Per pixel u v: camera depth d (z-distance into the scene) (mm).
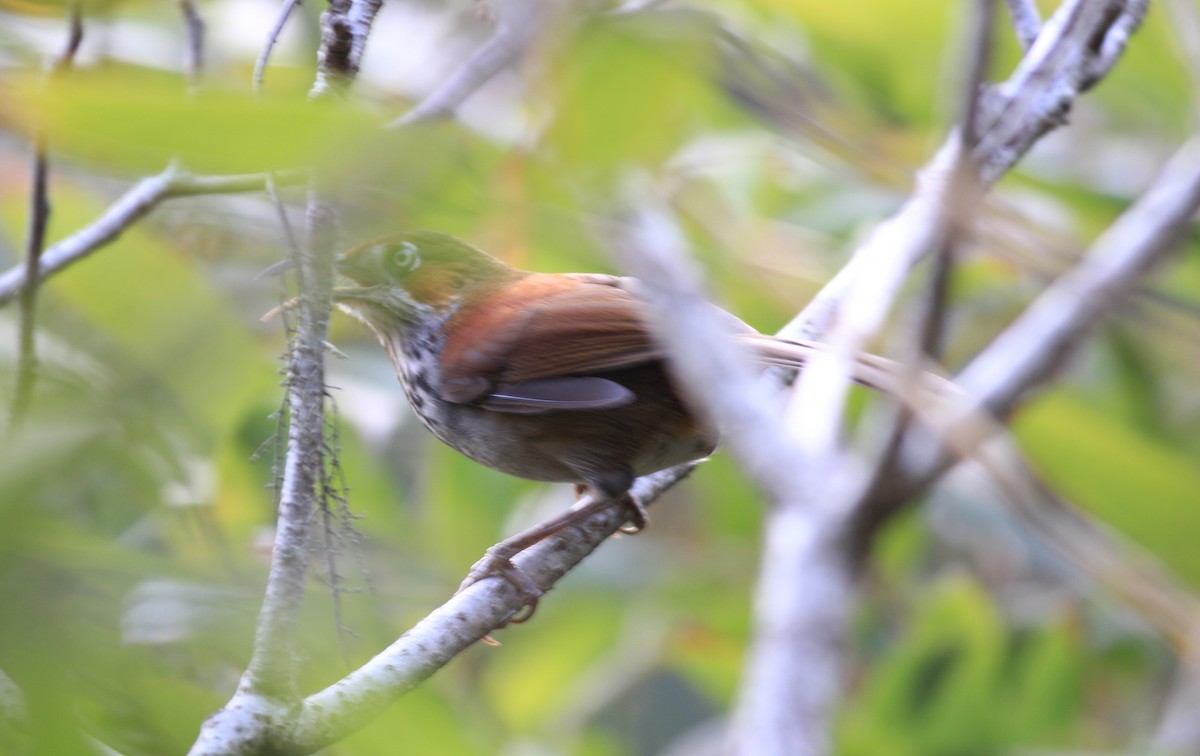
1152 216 7270
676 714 16578
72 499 5582
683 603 14695
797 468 5234
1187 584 10305
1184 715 12414
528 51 5730
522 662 15492
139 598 6180
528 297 9391
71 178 10586
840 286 8953
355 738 7609
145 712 5805
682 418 9062
